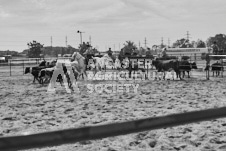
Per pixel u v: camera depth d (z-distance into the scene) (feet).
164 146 15.05
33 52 232.94
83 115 24.03
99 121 21.42
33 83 57.82
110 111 25.84
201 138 16.42
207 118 4.49
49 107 28.78
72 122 21.38
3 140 3.03
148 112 24.91
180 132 17.70
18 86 51.98
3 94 40.14
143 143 15.62
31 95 39.04
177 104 29.09
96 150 14.58
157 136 16.96
